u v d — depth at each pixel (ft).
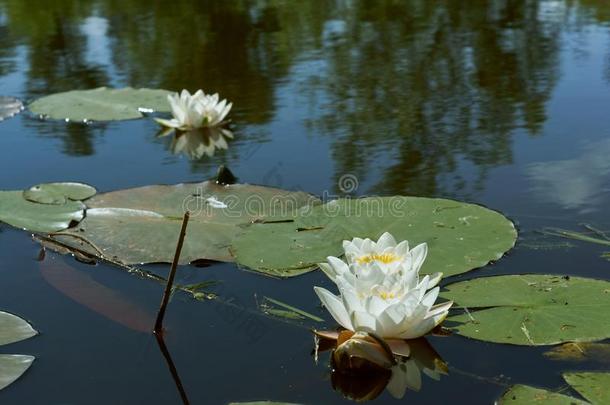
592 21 26.96
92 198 12.48
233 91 19.54
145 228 11.24
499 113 16.84
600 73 19.98
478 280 9.22
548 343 7.92
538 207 11.62
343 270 8.92
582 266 9.66
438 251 9.96
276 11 31.01
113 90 19.90
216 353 8.22
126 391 7.51
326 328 8.73
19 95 20.08
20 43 26.86
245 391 7.48
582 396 7.05
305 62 22.47
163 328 8.79
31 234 11.45
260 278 9.97
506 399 7.00
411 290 8.19
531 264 9.77
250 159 14.55
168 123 17.01
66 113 18.21
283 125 16.62
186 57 23.75
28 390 7.54
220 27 28.25
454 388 7.38
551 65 21.11
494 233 10.37
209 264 10.39
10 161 14.98
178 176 13.85
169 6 33.06
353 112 17.35
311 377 7.72
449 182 12.76
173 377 7.76
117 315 9.13
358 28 27.20
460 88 19.06
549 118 16.30
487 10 29.81
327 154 14.56
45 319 9.03
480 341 8.14
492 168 13.41
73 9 33.30
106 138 16.42
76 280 10.05
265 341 8.45
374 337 7.90
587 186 12.39
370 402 7.23
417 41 24.76
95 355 8.21
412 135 15.56
